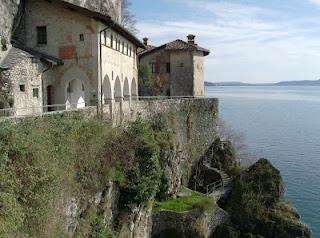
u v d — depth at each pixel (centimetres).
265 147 8694
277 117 14362
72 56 3409
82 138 2686
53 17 3422
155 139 4147
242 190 4700
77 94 4041
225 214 4397
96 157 2800
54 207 2173
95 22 3359
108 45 3681
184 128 5162
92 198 2688
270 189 4712
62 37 3419
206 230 4069
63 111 2592
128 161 3225
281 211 4559
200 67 6588
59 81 3438
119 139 3275
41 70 3256
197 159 5391
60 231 2214
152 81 6359
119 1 5381
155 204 3950
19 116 2192
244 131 10775
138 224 3434
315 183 6291
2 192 1812
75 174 2500
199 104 5488
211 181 5125
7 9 3228
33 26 3469
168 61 6438
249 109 17600
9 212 1795
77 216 2492
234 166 5431
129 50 4738
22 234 1883
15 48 3219
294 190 6009
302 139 9725
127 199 3166
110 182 2938
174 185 4253
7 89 2877
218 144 5647
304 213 5253
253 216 4475
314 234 4759
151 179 3353
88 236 2594
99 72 3388
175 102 5003
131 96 4853
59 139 2392
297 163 7406
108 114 3344
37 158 2089
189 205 4056
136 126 3678
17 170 1973
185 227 3850
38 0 3441
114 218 3069
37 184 2045
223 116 14275
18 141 2028
